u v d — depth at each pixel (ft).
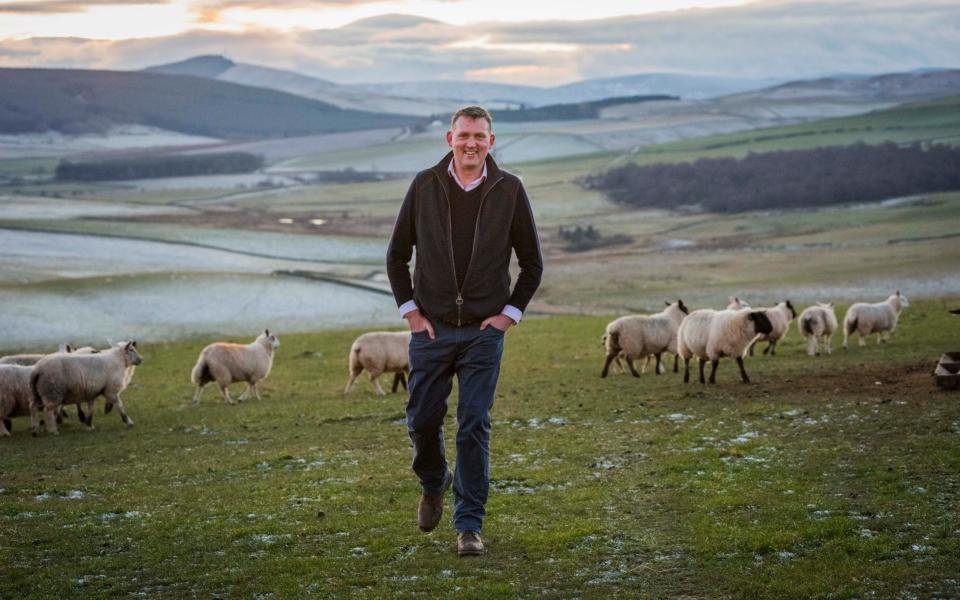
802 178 633.61
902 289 254.68
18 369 68.95
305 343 138.21
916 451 39.93
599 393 73.05
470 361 24.57
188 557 29.76
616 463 43.68
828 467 38.65
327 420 68.64
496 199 24.03
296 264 389.80
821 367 79.61
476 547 26.94
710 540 28.78
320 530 32.78
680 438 49.01
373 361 87.40
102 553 30.66
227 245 447.83
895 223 463.42
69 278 304.09
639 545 28.94
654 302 262.26
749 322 69.72
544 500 36.47
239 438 62.39
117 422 74.84
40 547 31.60
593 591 24.59
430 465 25.81
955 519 29.09
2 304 239.50
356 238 485.56
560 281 330.54
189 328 226.38
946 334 105.40
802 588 23.72
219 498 40.34
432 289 24.29
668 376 82.33
